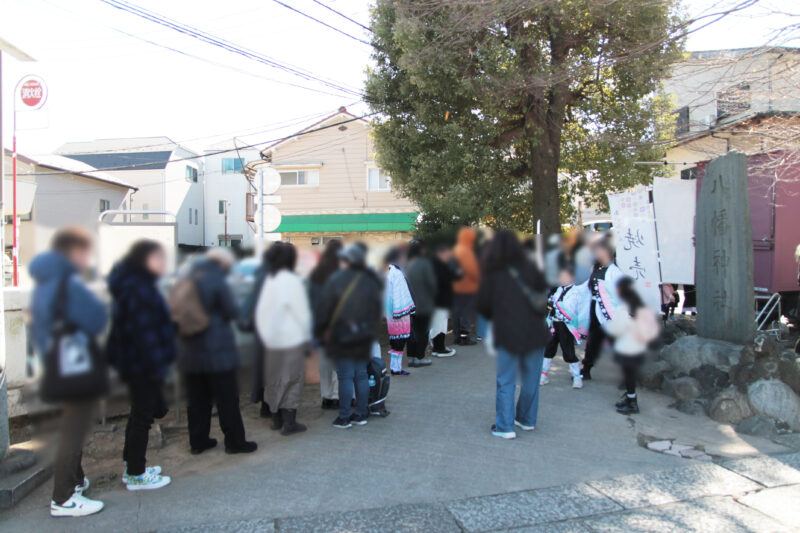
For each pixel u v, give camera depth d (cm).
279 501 352
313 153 2156
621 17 857
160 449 445
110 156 3028
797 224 732
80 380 268
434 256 517
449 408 540
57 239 261
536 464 405
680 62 893
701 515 325
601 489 362
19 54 423
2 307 386
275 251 387
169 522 326
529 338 417
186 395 376
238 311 372
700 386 536
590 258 560
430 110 959
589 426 483
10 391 436
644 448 433
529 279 419
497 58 853
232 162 3369
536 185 975
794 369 502
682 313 934
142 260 305
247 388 431
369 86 1052
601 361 634
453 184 984
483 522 322
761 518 320
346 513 335
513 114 1015
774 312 798
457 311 506
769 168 701
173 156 2973
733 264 565
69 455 320
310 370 595
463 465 405
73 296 260
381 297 434
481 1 751
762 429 450
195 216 3259
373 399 510
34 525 323
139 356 300
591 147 1075
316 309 409
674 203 763
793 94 759
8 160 1548
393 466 405
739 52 806
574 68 859
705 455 415
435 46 850
